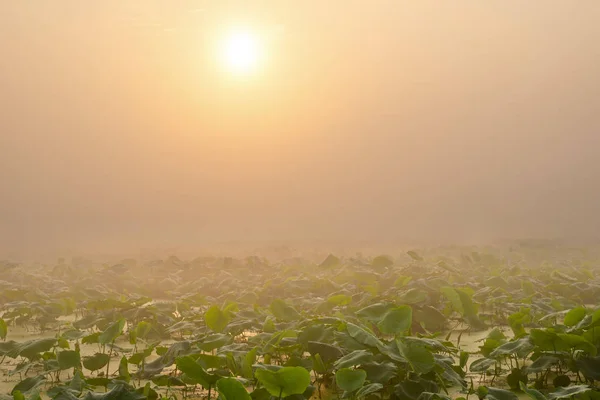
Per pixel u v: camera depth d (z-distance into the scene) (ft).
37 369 20.99
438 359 17.71
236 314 25.89
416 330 27.53
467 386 17.71
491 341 19.94
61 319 33.45
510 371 19.88
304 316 25.54
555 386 17.65
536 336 17.60
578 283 36.94
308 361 17.85
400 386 15.78
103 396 13.79
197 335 23.27
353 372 14.96
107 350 24.36
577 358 17.98
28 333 29.14
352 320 22.62
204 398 16.90
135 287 44.06
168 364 19.13
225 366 18.21
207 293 41.96
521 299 31.14
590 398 13.41
